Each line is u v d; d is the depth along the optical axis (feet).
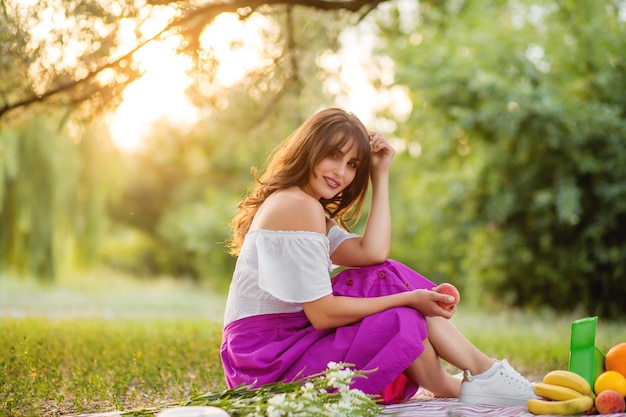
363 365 10.51
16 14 18.44
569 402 9.80
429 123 41.34
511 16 41.55
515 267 40.06
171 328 24.79
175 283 73.51
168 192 92.89
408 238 53.11
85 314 34.91
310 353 10.70
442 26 41.57
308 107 30.94
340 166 11.38
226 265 66.90
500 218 39.01
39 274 50.98
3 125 22.75
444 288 10.89
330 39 28.32
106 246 83.30
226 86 26.35
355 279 11.12
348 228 12.70
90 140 49.19
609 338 23.52
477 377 10.85
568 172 36.86
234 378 10.93
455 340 10.93
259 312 11.07
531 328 29.55
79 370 14.43
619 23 37.11
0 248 49.32
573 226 38.14
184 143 90.94
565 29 38.47
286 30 27.68
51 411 12.12
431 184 43.55
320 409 9.03
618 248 36.65
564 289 38.81
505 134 37.47
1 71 19.47
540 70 38.19
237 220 12.03
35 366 14.43
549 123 35.55
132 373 14.37
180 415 8.73
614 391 9.86
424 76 39.32
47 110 22.08
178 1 19.51
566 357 18.52
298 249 10.76
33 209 48.49
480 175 40.37
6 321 23.63
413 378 10.98
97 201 51.47
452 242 44.83
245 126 32.07
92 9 18.53
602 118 35.24
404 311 10.60
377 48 40.88
